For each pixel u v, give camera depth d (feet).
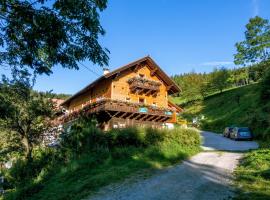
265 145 78.54
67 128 72.84
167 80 123.65
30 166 59.52
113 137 56.80
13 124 65.98
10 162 81.82
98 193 33.63
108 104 93.25
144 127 62.44
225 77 272.72
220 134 151.53
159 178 39.70
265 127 109.91
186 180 38.47
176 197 30.73
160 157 54.03
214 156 61.16
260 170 41.55
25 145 67.67
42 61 26.96
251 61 234.99
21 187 48.24
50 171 49.44
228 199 29.14
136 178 39.68
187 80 392.27
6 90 60.18
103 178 38.93
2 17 24.16
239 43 241.55
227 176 40.57
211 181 37.76
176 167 47.75
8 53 26.63
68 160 51.93
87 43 25.93
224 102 223.71
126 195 32.27
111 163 48.39
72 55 26.20
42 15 23.34
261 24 231.91
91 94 120.78
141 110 102.01
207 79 300.81
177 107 132.36
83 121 65.31
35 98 68.18
